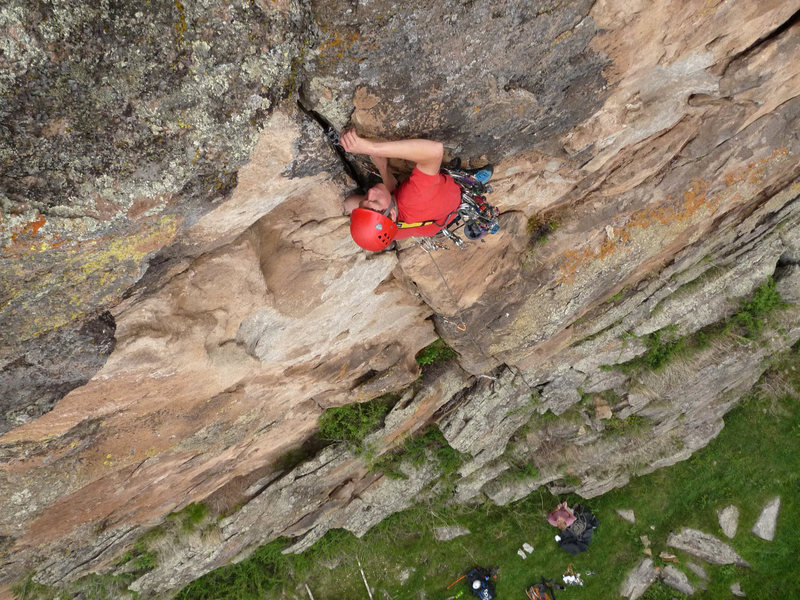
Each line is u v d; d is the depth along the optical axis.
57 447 3.87
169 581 7.74
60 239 2.39
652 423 9.17
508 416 8.37
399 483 8.65
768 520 9.98
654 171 5.00
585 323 7.30
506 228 4.88
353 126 3.09
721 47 3.62
